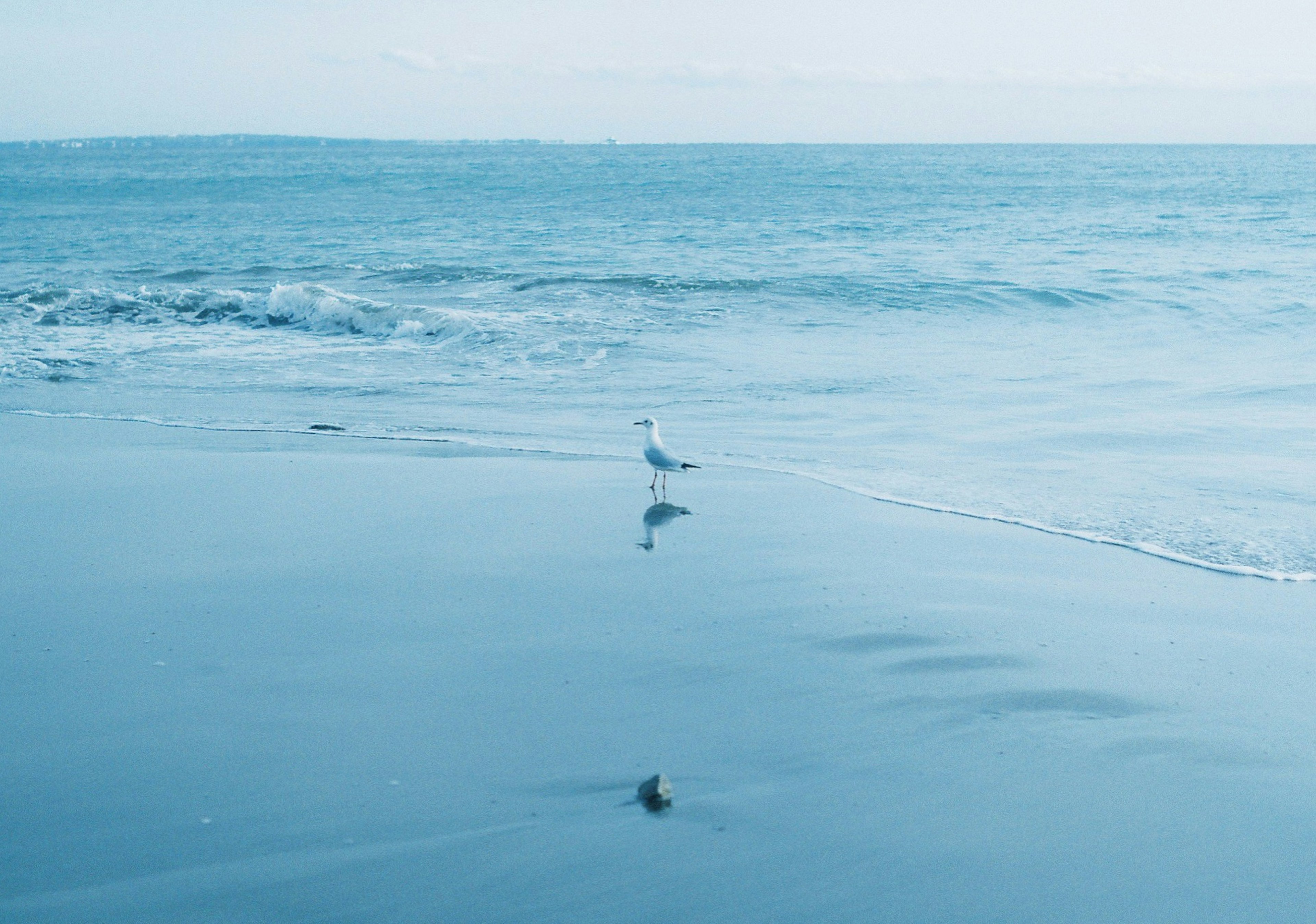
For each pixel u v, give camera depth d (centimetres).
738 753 474
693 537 805
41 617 644
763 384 1460
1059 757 472
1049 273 2719
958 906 370
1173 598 677
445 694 534
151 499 913
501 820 419
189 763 464
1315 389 1345
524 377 1531
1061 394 1373
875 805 432
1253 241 3597
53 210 6256
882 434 1170
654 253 3394
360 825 416
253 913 364
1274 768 464
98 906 368
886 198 6700
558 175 11412
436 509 881
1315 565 734
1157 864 394
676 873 386
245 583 703
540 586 696
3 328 1959
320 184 9938
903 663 572
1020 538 802
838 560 750
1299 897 375
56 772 457
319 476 994
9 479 984
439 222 4953
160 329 2003
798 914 364
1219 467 992
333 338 1894
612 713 513
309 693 536
